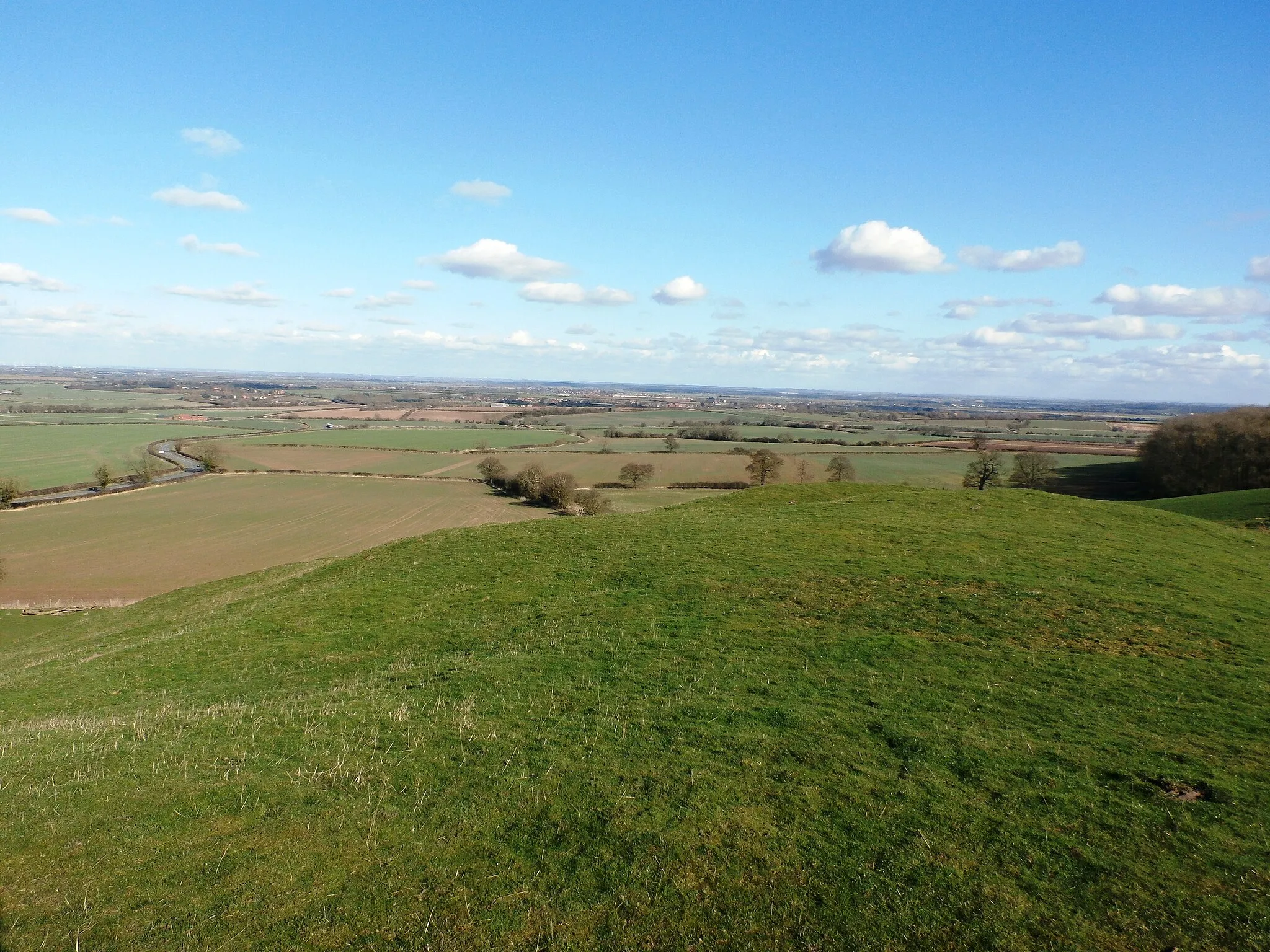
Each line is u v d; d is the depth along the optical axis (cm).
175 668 2119
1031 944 815
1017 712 1413
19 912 871
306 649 2148
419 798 1130
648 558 2741
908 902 878
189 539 7538
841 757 1230
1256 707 1431
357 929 842
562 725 1396
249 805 1127
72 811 1118
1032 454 11288
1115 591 2177
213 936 832
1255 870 928
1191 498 5606
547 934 833
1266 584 2362
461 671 1777
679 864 948
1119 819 1043
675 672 1666
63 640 3369
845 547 2730
